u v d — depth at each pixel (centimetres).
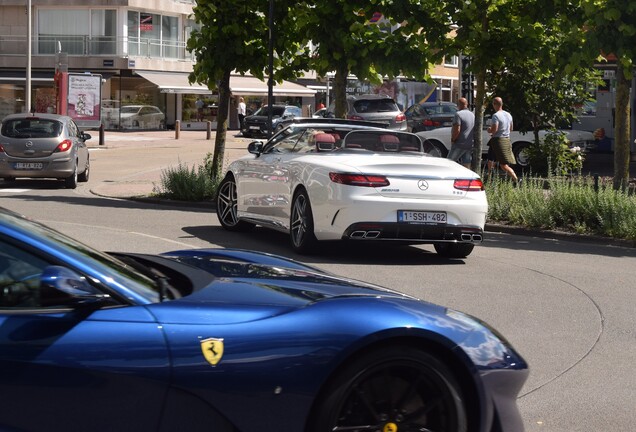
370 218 1111
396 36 1767
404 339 429
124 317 395
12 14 6047
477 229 1153
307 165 1182
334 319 419
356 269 1116
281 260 551
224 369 399
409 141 1253
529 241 1495
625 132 1725
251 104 6825
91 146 4331
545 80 2389
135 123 6050
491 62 1803
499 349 448
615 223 1516
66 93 4350
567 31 1717
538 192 1666
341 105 1812
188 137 5391
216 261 519
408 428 434
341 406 418
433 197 1132
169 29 6341
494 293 999
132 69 5988
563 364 729
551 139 2472
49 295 391
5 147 2225
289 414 409
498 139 2120
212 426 402
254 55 1911
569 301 969
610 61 2614
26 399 378
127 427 390
